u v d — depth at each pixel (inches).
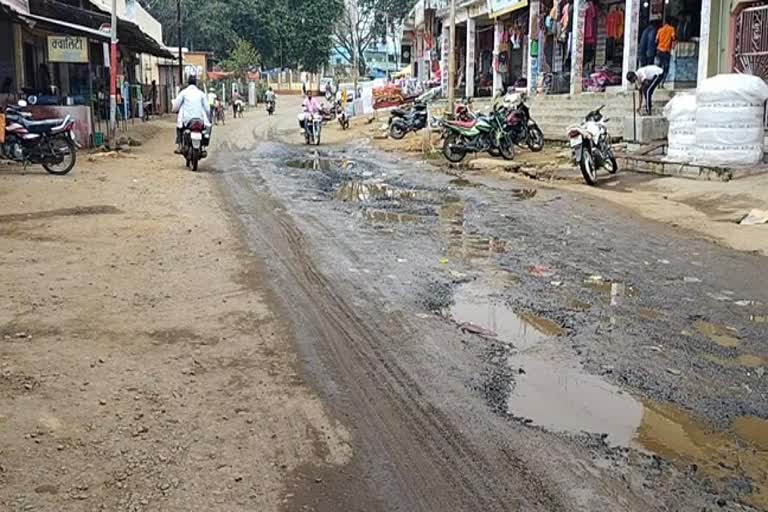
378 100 1456.7
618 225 380.5
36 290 237.3
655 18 748.0
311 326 211.8
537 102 861.8
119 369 176.6
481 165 653.3
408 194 481.7
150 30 1646.2
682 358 193.2
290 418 154.6
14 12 633.0
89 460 135.3
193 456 137.9
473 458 139.9
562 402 165.2
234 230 343.0
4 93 737.6
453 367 184.2
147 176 539.2
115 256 284.5
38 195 424.5
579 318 225.3
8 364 177.2
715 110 508.1
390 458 139.3
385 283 259.3
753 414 160.9
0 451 137.0
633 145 607.8
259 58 2496.3
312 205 425.7
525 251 316.8
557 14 913.5
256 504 122.8
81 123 726.5
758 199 426.0
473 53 1246.9
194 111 586.9
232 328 207.6
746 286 265.1
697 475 134.8
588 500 126.1
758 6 605.6
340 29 2982.3
